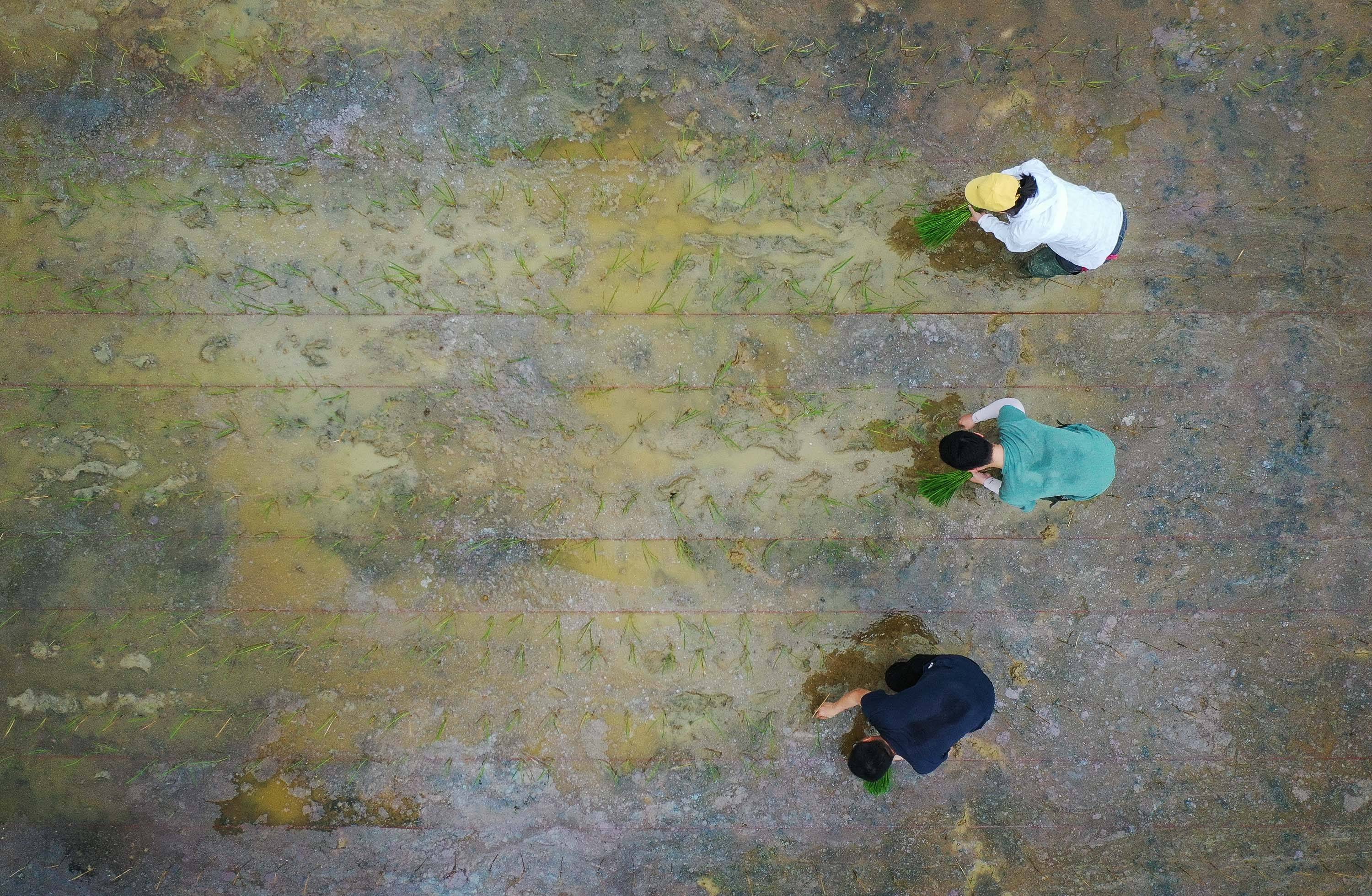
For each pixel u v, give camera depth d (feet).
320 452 12.11
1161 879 12.16
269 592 12.12
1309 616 12.23
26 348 11.99
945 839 12.21
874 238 12.13
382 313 12.00
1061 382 12.19
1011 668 12.25
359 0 11.87
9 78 11.94
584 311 12.10
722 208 12.08
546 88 11.96
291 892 12.02
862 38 12.06
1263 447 12.20
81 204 11.95
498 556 12.19
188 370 12.01
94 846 12.01
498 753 12.14
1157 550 12.22
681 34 11.98
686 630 12.17
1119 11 12.07
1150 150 12.12
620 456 12.17
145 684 12.07
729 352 12.16
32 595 12.05
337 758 12.11
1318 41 12.10
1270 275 12.14
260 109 11.94
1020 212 10.25
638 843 12.14
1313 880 12.13
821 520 12.23
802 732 12.19
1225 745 12.22
